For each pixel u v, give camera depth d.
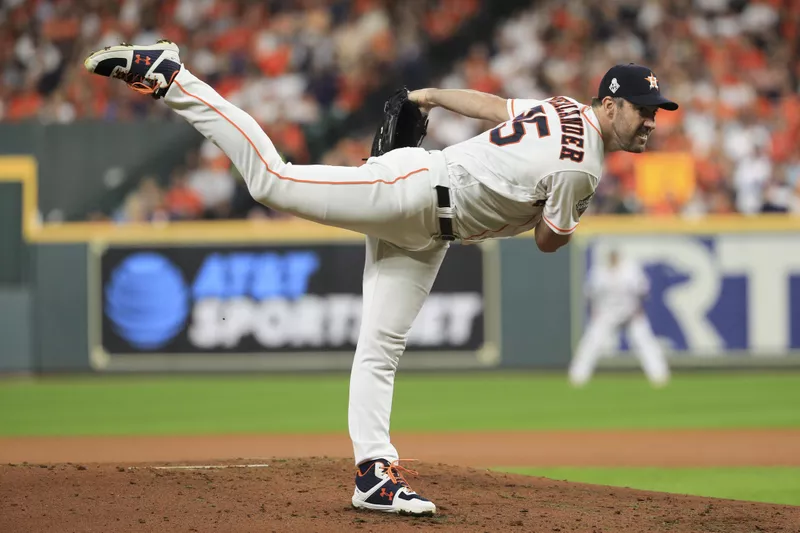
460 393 51.91
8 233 58.91
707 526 17.59
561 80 70.38
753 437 36.75
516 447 34.41
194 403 48.34
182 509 17.92
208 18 72.69
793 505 21.23
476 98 18.00
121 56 16.67
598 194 61.81
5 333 58.38
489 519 17.67
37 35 71.62
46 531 16.17
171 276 58.84
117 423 41.59
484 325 58.56
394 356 18.16
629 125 16.59
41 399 50.31
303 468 22.89
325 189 16.84
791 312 57.66
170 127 60.19
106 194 59.84
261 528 16.45
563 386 54.56
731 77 69.06
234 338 58.91
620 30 72.19
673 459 31.62
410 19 73.06
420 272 18.05
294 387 54.59
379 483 17.77
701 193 62.25
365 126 66.94
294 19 72.50
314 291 58.69
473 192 16.94
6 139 59.16
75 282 58.72
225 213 60.62
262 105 68.38
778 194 62.69
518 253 58.34
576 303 58.22
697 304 58.09
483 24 73.12
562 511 18.78
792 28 71.56
